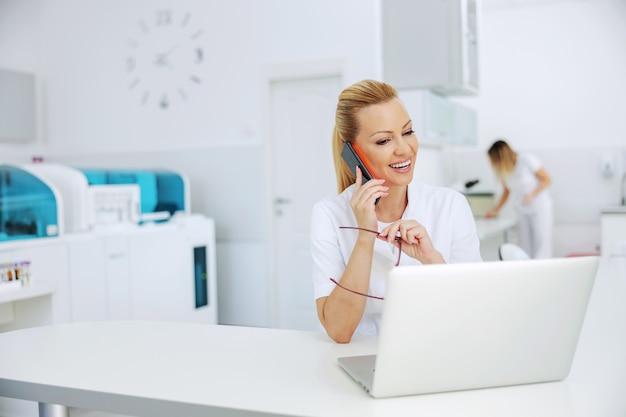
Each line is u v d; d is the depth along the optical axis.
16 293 2.73
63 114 5.50
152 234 4.10
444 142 4.70
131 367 1.30
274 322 4.87
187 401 1.10
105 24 5.32
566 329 1.14
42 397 1.22
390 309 1.04
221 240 5.00
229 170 4.95
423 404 1.07
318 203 1.65
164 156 5.17
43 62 5.55
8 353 1.42
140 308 4.00
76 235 3.59
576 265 1.11
